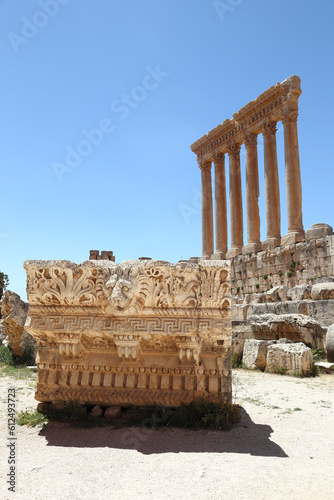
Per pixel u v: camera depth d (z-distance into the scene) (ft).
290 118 101.91
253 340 50.98
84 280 24.08
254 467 18.16
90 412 25.66
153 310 23.43
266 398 32.40
